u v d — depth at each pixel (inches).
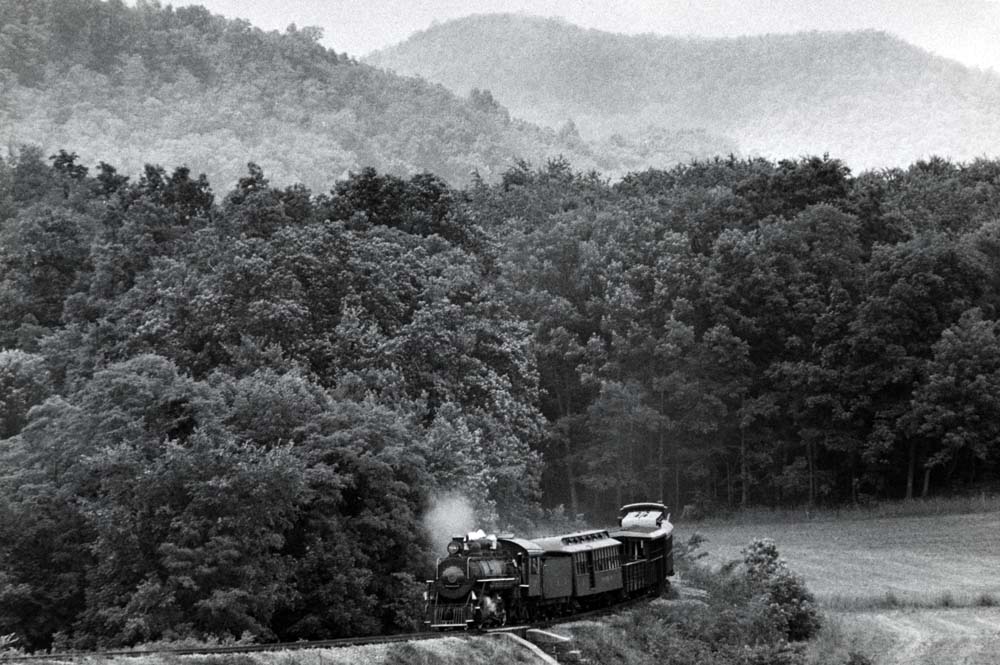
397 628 1888.5
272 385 2149.4
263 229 3469.5
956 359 3991.1
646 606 2034.9
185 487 1747.0
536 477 3216.0
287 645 1224.8
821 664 2059.5
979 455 3882.9
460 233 4133.9
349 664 1181.1
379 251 3302.2
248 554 1744.6
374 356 2753.4
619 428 4256.9
